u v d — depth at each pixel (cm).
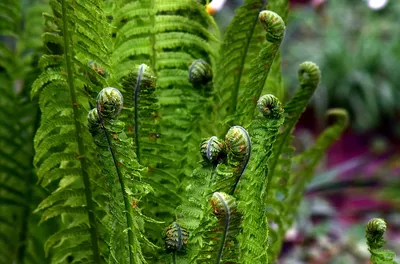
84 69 74
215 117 86
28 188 95
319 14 553
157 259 80
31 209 96
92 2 74
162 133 84
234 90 85
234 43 83
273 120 71
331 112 99
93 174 81
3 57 96
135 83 72
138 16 83
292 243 300
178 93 84
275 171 88
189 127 84
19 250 97
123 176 69
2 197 94
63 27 73
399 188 345
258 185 71
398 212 358
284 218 96
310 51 525
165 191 80
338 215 350
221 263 70
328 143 100
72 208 80
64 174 79
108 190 72
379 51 525
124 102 74
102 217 82
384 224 72
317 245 299
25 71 99
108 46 76
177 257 73
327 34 536
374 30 539
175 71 84
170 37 84
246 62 86
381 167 399
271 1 89
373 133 514
